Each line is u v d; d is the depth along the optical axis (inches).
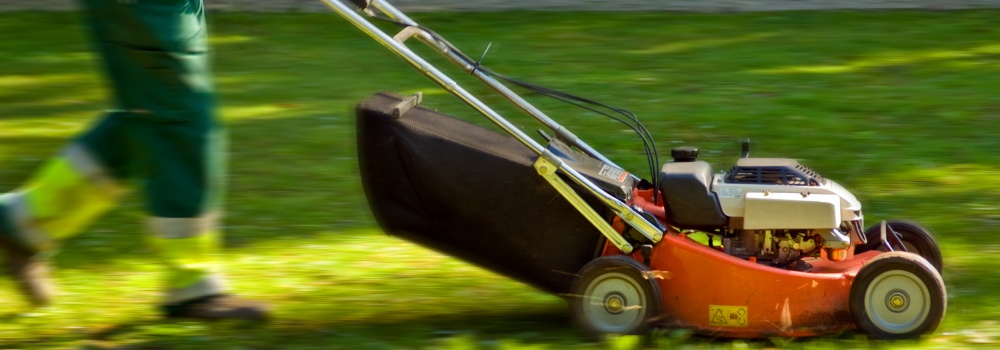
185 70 264.7
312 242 352.5
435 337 269.3
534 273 267.3
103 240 351.6
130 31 259.1
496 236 264.7
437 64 606.5
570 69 609.6
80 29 741.9
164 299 284.4
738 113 511.2
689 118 502.3
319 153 460.1
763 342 257.0
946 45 670.5
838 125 490.0
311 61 639.1
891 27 727.7
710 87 565.0
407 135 259.8
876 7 800.3
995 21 744.3
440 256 338.0
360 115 260.1
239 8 787.4
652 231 256.2
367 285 311.7
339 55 653.9
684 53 652.7
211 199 276.5
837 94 547.5
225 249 345.7
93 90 583.8
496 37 698.8
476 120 494.6
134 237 355.3
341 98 554.6
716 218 256.7
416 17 761.0
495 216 263.0
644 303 254.5
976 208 376.2
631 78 586.6
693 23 746.8
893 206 378.9
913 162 434.6
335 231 364.5
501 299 300.2
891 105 525.7
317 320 283.1
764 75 593.3
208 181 273.7
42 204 268.4
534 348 250.8
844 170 424.8
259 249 346.0
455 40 688.4
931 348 248.1
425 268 327.0
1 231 265.9
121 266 327.6
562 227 263.4
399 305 295.0
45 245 272.1
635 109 519.2
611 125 488.1
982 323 270.1
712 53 652.7
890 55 643.5
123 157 275.1
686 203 258.1
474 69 272.8
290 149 465.7
